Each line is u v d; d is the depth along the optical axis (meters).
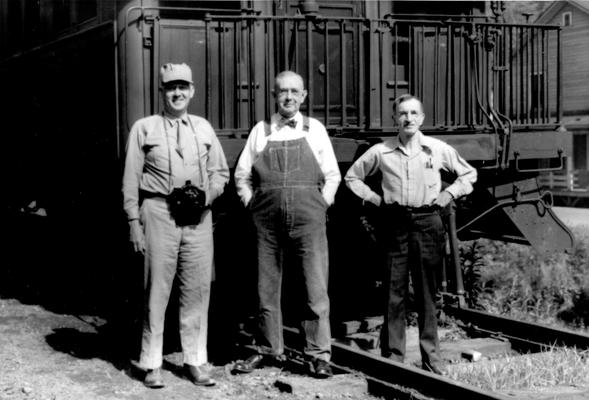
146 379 5.33
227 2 6.66
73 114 7.37
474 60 7.04
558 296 9.66
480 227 7.90
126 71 6.20
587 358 5.86
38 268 9.17
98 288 7.60
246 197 5.52
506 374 5.60
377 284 8.07
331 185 5.48
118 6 6.27
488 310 8.58
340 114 7.15
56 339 6.55
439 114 7.54
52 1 7.86
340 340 6.68
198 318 5.44
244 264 6.67
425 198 5.59
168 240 5.28
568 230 7.66
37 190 8.59
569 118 36.84
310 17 6.42
